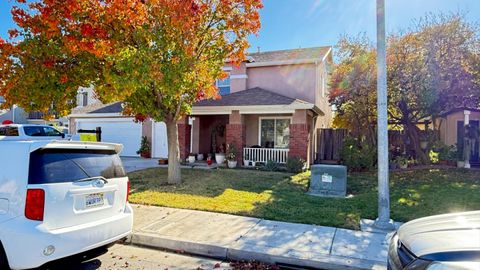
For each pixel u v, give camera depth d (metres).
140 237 4.93
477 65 10.86
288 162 11.91
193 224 5.52
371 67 12.27
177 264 4.15
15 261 3.13
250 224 5.52
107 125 17.55
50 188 3.32
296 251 4.33
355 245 4.55
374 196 7.62
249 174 11.02
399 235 2.97
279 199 7.33
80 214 3.58
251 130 15.13
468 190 8.02
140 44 7.06
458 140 13.91
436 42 11.04
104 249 3.98
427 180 9.52
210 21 8.16
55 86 7.43
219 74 8.66
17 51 6.98
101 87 7.31
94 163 3.93
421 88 11.21
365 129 12.83
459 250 2.25
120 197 4.21
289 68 15.59
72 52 6.91
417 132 12.66
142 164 13.69
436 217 3.20
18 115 26.11
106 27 6.80
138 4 6.68
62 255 3.29
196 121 16.50
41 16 6.69
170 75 6.83
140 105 8.51
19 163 3.33
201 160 15.71
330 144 14.62
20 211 3.21
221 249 4.46
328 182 8.04
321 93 16.88
